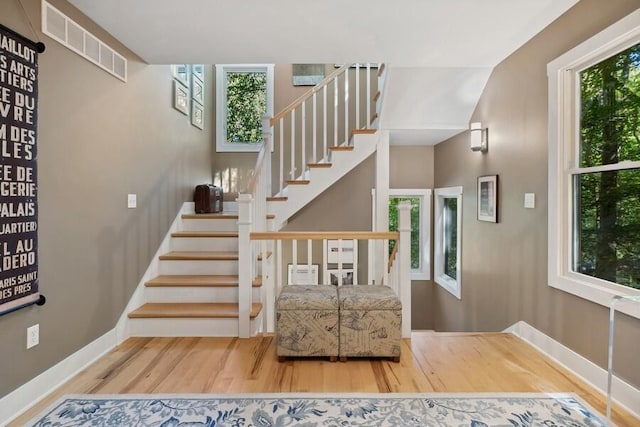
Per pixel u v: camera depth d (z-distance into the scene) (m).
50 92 2.21
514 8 2.47
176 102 4.16
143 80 3.40
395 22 2.68
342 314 2.55
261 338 3.02
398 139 4.93
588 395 2.16
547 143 2.70
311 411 1.98
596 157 2.35
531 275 2.93
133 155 3.22
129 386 2.25
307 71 5.36
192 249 4.05
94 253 2.66
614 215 2.21
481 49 3.15
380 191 4.25
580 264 2.49
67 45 2.35
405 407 2.02
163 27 2.73
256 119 5.54
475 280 4.04
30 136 2.04
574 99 2.52
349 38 2.95
